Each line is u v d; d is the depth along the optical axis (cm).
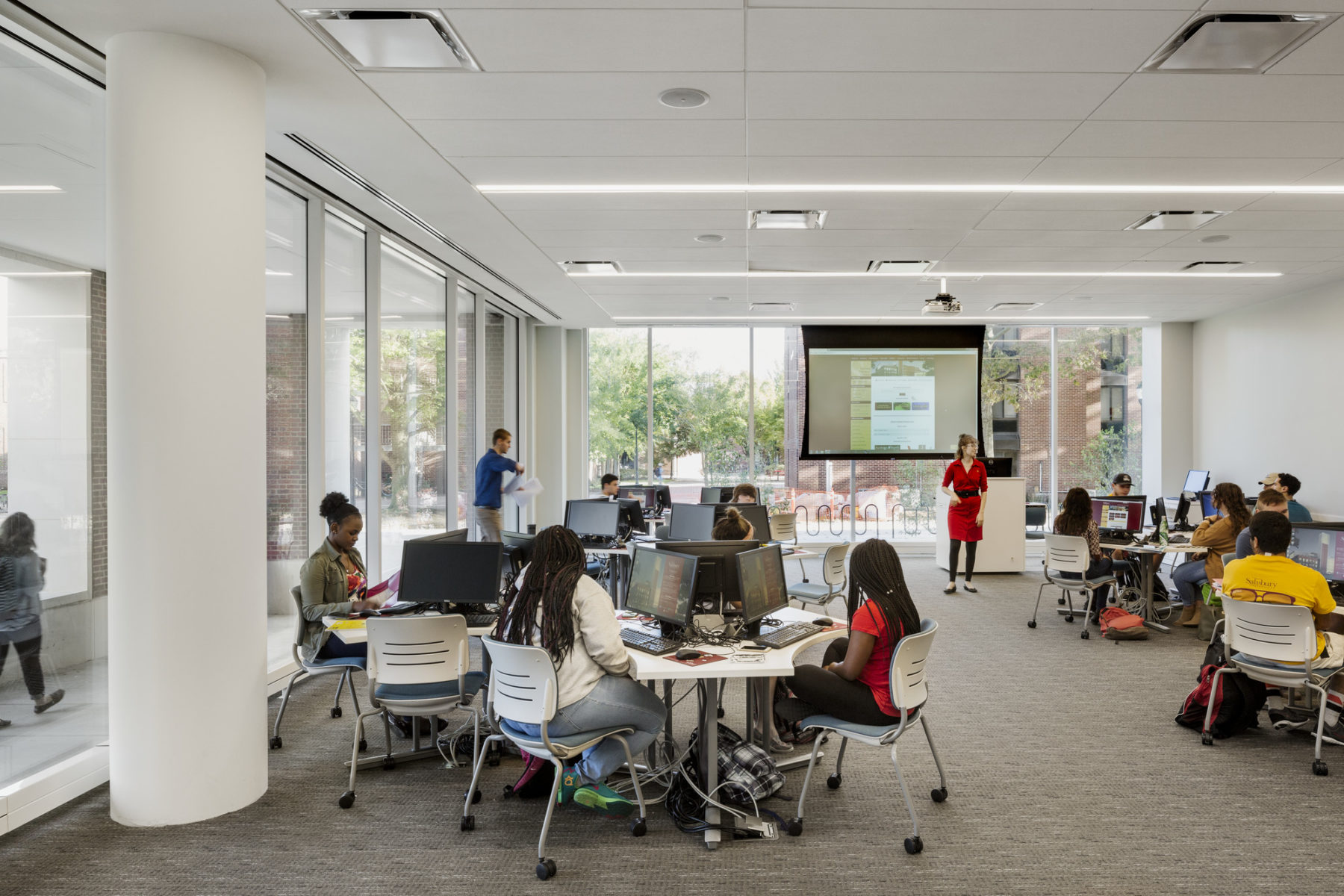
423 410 791
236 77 357
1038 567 1123
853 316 1132
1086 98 407
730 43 352
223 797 349
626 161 498
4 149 346
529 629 318
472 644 584
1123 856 315
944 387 1192
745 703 478
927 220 632
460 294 920
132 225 337
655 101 412
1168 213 614
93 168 396
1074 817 350
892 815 351
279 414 546
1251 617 418
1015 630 720
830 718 346
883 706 335
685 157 493
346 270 638
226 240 352
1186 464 1184
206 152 346
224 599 350
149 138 338
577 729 315
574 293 963
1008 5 319
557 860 312
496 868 305
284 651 545
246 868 305
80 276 387
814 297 981
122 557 338
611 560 734
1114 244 711
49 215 371
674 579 373
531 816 349
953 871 304
